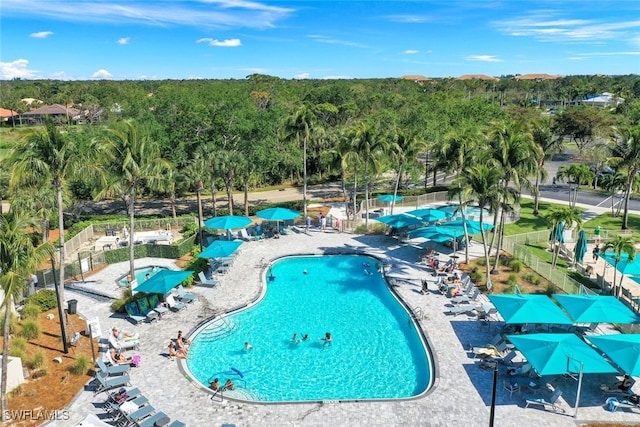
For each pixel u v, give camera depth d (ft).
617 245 103.65
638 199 206.59
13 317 88.28
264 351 87.76
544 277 115.65
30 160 87.61
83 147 170.19
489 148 117.29
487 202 113.19
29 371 77.20
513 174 108.99
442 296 107.65
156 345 87.40
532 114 351.67
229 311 102.27
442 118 254.68
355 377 79.61
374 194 215.72
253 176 184.34
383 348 88.89
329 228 166.61
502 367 78.07
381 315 102.37
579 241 121.80
